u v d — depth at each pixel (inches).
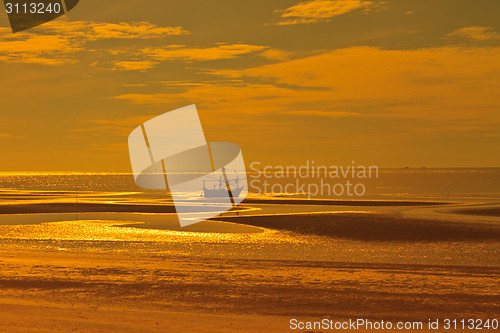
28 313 384.2
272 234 1070.4
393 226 1181.1
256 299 463.8
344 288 512.7
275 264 663.8
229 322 371.9
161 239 977.5
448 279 569.0
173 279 549.6
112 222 1314.0
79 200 2335.1
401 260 772.6
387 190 3668.8
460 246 924.0
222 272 596.1
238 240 973.2
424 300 463.5
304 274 589.6
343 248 890.1
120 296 470.9
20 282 522.9
